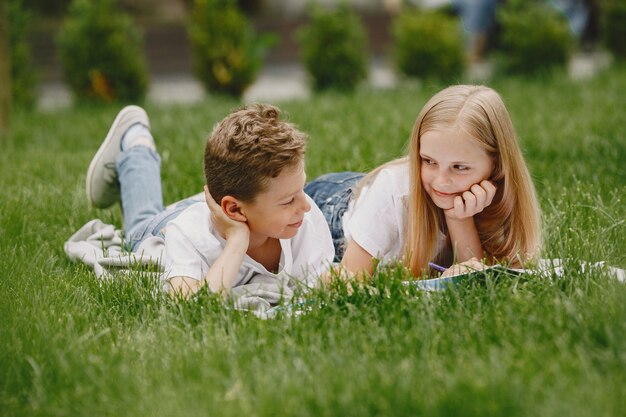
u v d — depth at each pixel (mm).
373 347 2443
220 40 9961
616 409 2037
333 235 3510
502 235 3193
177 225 3127
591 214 3732
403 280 2926
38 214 4160
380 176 3256
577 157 5109
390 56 10906
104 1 9750
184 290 2967
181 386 2289
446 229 3234
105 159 3936
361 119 6922
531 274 2924
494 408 2027
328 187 3643
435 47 10062
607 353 2297
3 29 6910
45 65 13852
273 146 2812
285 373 2289
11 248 3648
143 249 3350
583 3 12695
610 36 10508
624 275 2924
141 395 2254
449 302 2730
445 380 2189
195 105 8867
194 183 4688
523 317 2566
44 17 18016
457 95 2967
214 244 3076
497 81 9688
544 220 3590
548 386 2145
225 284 2934
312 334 2537
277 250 3191
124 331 2760
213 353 2430
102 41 9641
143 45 14844
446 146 2898
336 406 2094
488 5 12133
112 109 8969
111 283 3061
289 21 15102
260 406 2129
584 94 7859
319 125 6621
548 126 6211
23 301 2912
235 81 10023
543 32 10156
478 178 2969
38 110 9375
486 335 2490
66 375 2385
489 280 2811
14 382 2387
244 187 2857
